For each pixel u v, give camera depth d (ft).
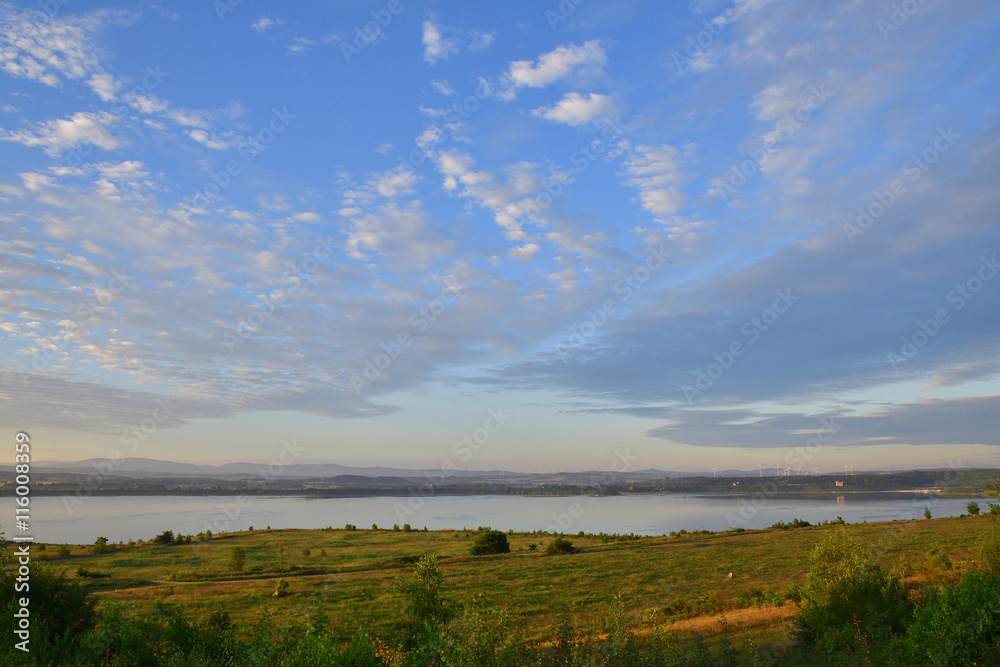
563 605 122.11
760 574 152.05
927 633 39.81
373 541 317.42
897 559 128.67
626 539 304.09
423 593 54.29
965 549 138.82
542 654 32.14
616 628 34.06
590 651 32.45
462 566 205.87
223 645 44.96
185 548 281.13
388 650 34.96
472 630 31.07
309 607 41.01
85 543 314.35
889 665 39.60
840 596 58.34
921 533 193.36
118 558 240.73
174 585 168.66
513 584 160.15
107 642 46.60
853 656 44.16
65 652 46.03
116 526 416.46
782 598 90.38
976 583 40.01
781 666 47.39
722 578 151.74
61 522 450.71
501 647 30.71
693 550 228.43
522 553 248.52
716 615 85.76
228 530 395.34
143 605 130.82
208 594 150.82
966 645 37.52
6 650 42.01
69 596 56.03
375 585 159.53
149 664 45.65
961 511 372.17
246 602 137.28
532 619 93.04
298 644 36.11
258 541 318.04
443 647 31.35
